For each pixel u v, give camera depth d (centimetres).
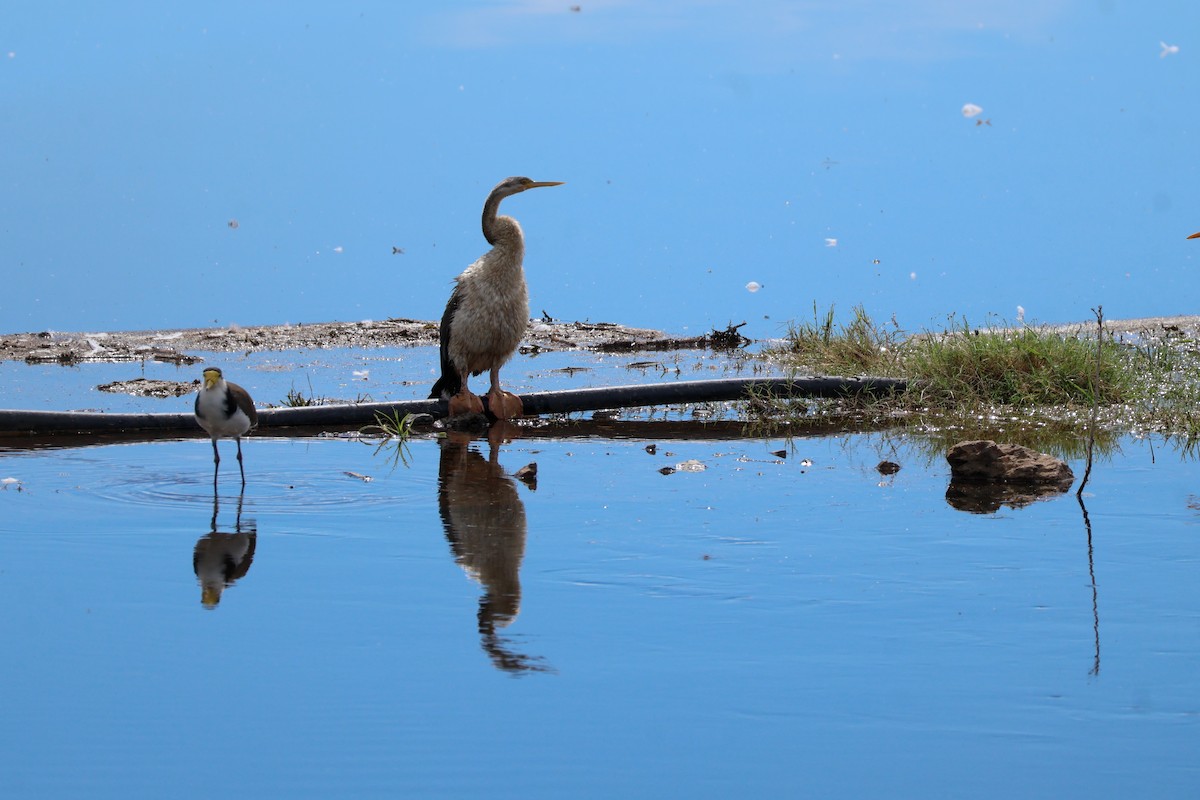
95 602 1004
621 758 725
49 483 1460
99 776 704
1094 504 1347
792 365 2539
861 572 1088
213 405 1424
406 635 928
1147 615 966
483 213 1909
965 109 2753
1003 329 2423
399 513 1314
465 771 710
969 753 730
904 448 1734
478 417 1964
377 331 3231
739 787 691
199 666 866
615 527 1250
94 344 2939
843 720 776
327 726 767
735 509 1332
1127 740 745
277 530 1238
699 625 949
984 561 1121
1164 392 2095
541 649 899
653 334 3200
